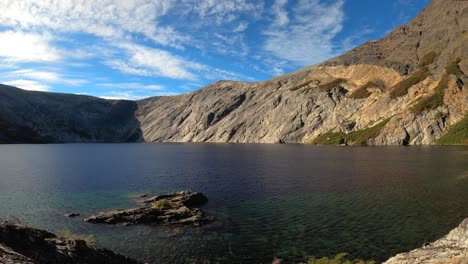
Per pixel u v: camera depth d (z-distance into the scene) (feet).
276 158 358.23
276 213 130.21
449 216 116.78
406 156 318.65
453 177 188.85
